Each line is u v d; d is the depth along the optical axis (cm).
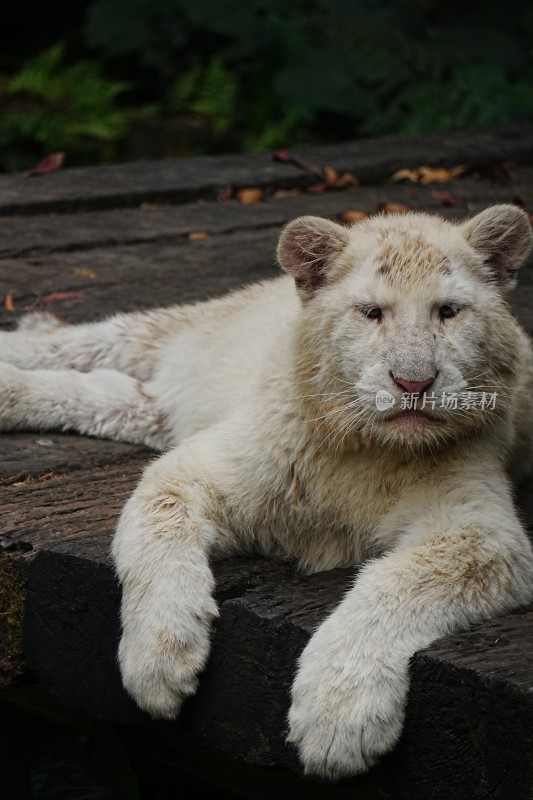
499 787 521
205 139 2356
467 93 2222
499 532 625
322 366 671
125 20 2422
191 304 1066
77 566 638
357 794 682
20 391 884
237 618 595
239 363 823
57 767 800
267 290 956
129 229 1315
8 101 2414
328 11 2353
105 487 770
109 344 984
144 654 588
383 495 677
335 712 546
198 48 2498
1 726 818
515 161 1792
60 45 2492
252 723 591
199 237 1315
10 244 1216
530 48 2389
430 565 602
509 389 690
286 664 582
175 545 625
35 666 665
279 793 725
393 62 2228
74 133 2298
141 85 2588
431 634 576
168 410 892
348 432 656
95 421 894
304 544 704
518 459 802
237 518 689
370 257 679
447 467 671
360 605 579
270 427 684
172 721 618
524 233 706
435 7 2416
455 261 676
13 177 1484
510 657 541
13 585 664
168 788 816
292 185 1552
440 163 1703
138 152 2383
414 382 618
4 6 2684
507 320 693
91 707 648
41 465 805
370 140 1820
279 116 2375
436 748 543
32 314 1024
